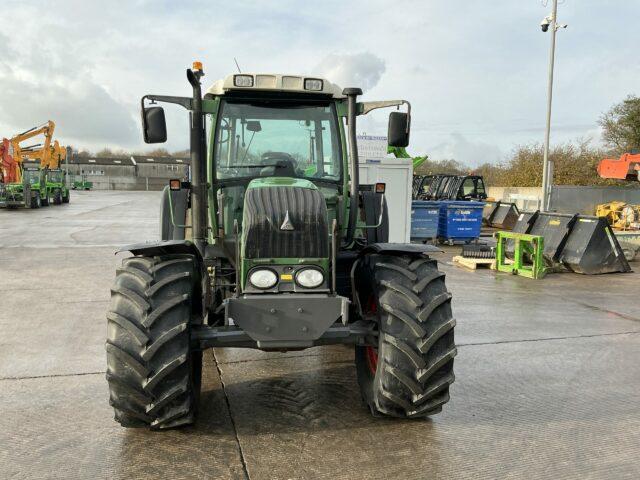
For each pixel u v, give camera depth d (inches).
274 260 131.0
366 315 144.6
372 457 121.3
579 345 210.8
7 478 111.6
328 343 132.3
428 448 126.0
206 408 147.8
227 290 157.5
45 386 162.7
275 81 157.8
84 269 363.9
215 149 162.1
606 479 113.7
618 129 1184.8
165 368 118.0
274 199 134.3
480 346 208.4
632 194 946.7
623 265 384.8
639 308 276.4
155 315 119.0
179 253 134.5
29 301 272.2
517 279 358.6
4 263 386.6
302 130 167.2
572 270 388.2
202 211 153.3
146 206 1135.0
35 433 132.3
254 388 163.0
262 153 165.3
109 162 2972.4
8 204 986.7
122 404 120.3
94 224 696.4
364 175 470.6
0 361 184.9
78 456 121.0
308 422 139.3
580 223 385.4
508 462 120.1
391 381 128.7
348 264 169.0
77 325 229.8
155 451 123.3
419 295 130.2
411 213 527.5
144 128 149.2
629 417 144.8
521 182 1176.2
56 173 1206.9
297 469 115.8
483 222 786.2
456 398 156.9
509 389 164.4
